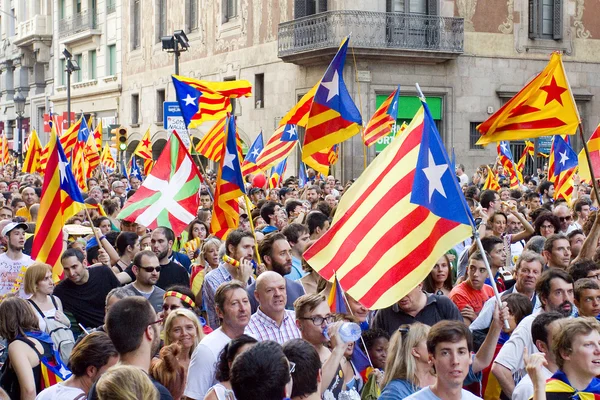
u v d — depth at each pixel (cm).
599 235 1418
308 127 1413
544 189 2616
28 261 1455
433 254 923
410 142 989
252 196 2661
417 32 4069
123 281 1412
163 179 1695
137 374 643
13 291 1419
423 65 4141
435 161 918
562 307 1020
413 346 828
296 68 4300
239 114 4850
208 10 5206
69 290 1327
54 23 7869
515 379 959
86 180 3181
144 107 6106
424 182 920
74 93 7338
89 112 7112
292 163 4284
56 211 1441
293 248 1389
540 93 1252
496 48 4306
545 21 4441
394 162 988
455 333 746
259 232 1574
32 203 2206
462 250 1623
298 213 1981
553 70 1245
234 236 1266
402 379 827
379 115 2333
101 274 1351
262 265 1254
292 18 4294
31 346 959
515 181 3108
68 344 1144
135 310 778
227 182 1465
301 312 907
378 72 4050
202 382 886
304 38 4116
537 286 1040
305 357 709
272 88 4522
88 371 785
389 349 843
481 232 1619
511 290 1216
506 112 1265
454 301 1195
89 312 1327
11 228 1434
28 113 8744
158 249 1448
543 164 4362
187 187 1697
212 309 1238
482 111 4281
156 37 5903
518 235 1745
